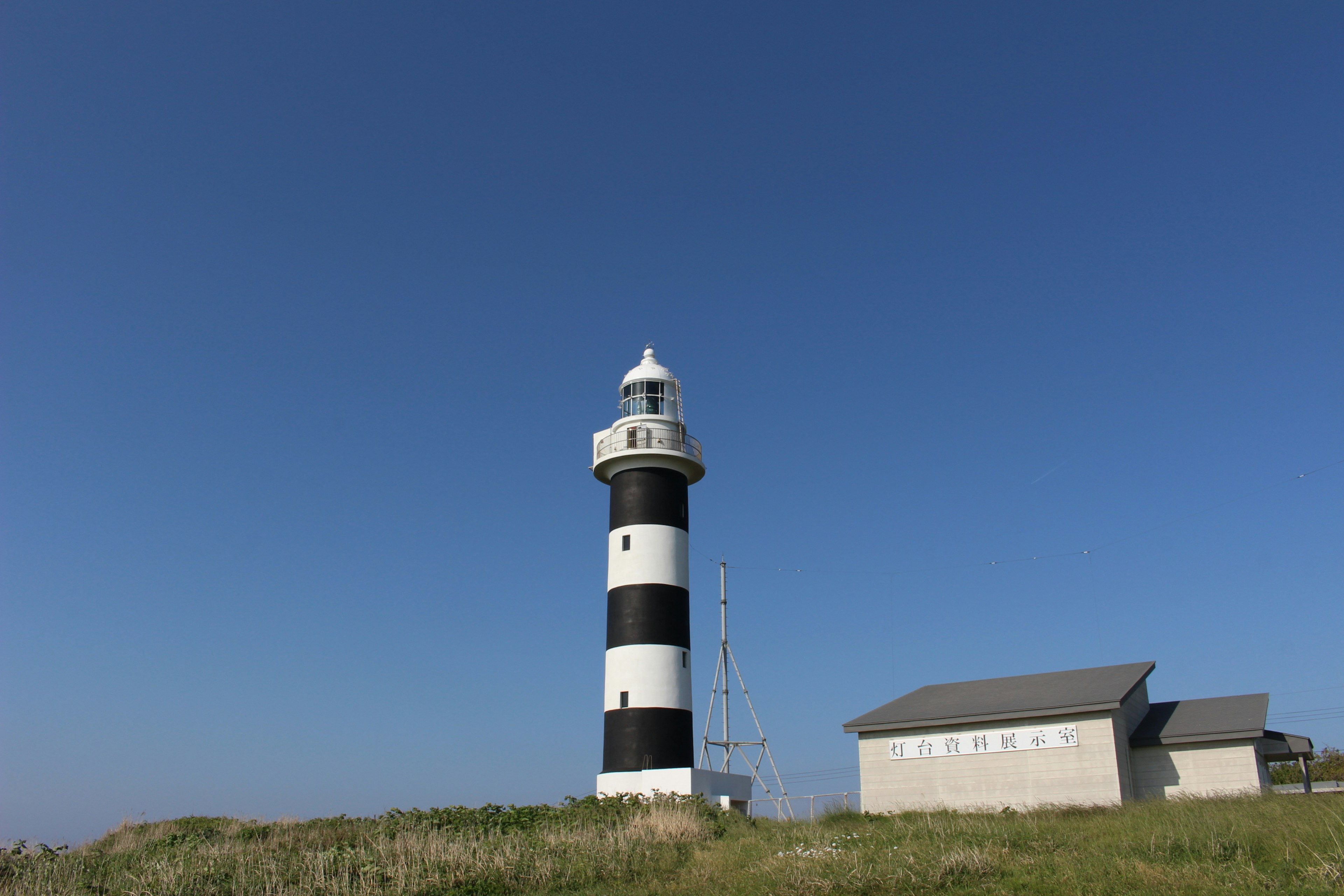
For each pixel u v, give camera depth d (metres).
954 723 35.12
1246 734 32.56
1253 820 19.73
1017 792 33.66
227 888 19.03
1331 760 64.50
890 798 35.72
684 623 40.44
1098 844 19.06
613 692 39.12
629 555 40.69
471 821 27.83
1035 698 35.31
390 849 21.95
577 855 21.39
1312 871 15.37
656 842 23.78
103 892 19.33
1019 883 16.39
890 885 16.97
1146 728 35.09
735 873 19.69
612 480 42.81
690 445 42.91
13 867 22.08
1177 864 16.98
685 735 38.81
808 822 29.30
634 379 44.41
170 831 31.70
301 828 30.78
